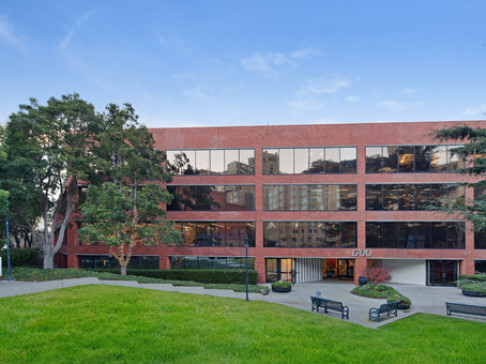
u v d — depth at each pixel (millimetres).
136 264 31156
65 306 13672
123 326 11727
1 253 30906
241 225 30250
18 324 11383
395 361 9805
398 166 29125
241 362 9336
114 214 23047
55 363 8766
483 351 10875
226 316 13867
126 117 25016
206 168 30750
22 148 22047
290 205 29922
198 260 30609
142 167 24859
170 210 30672
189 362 9195
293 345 10820
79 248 31344
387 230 29016
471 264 27969
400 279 31266
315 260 32812
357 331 13055
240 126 30719
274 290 25312
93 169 26016
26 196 22625
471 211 15727
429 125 28891
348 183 29391
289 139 30234
